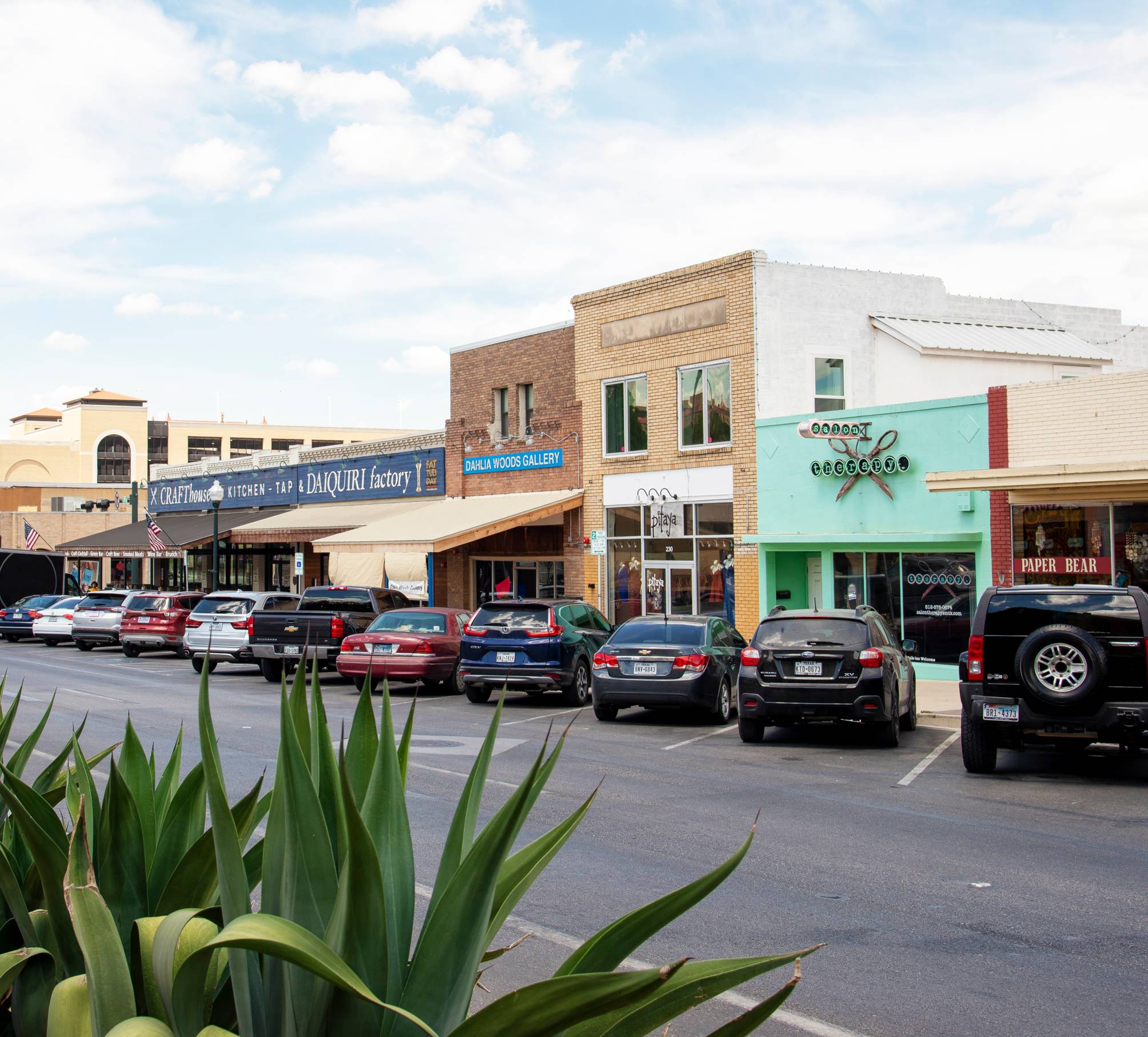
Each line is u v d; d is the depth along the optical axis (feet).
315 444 352.69
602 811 32.42
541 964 19.44
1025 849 28.04
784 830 30.12
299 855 8.07
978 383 77.15
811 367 76.02
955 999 17.89
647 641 52.90
